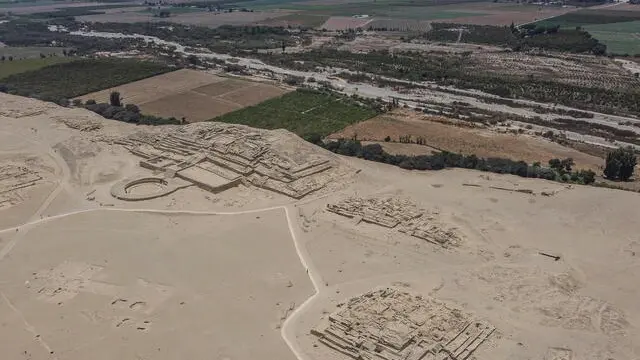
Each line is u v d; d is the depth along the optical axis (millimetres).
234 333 103938
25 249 133375
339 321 103875
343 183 167875
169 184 166250
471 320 105125
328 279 120688
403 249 131625
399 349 96250
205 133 194750
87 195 161000
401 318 104062
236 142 184500
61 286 118938
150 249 132875
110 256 130000
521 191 162750
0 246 134625
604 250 131500
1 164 179000
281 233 139750
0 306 112500
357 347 97750
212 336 103250
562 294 114875
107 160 184375
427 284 118375
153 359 97750
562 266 124875
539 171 175875
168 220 146875
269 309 110812
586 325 105312
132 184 167125
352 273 122750
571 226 142375
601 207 149000
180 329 105375
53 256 130125
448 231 137500
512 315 108312
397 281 119500
